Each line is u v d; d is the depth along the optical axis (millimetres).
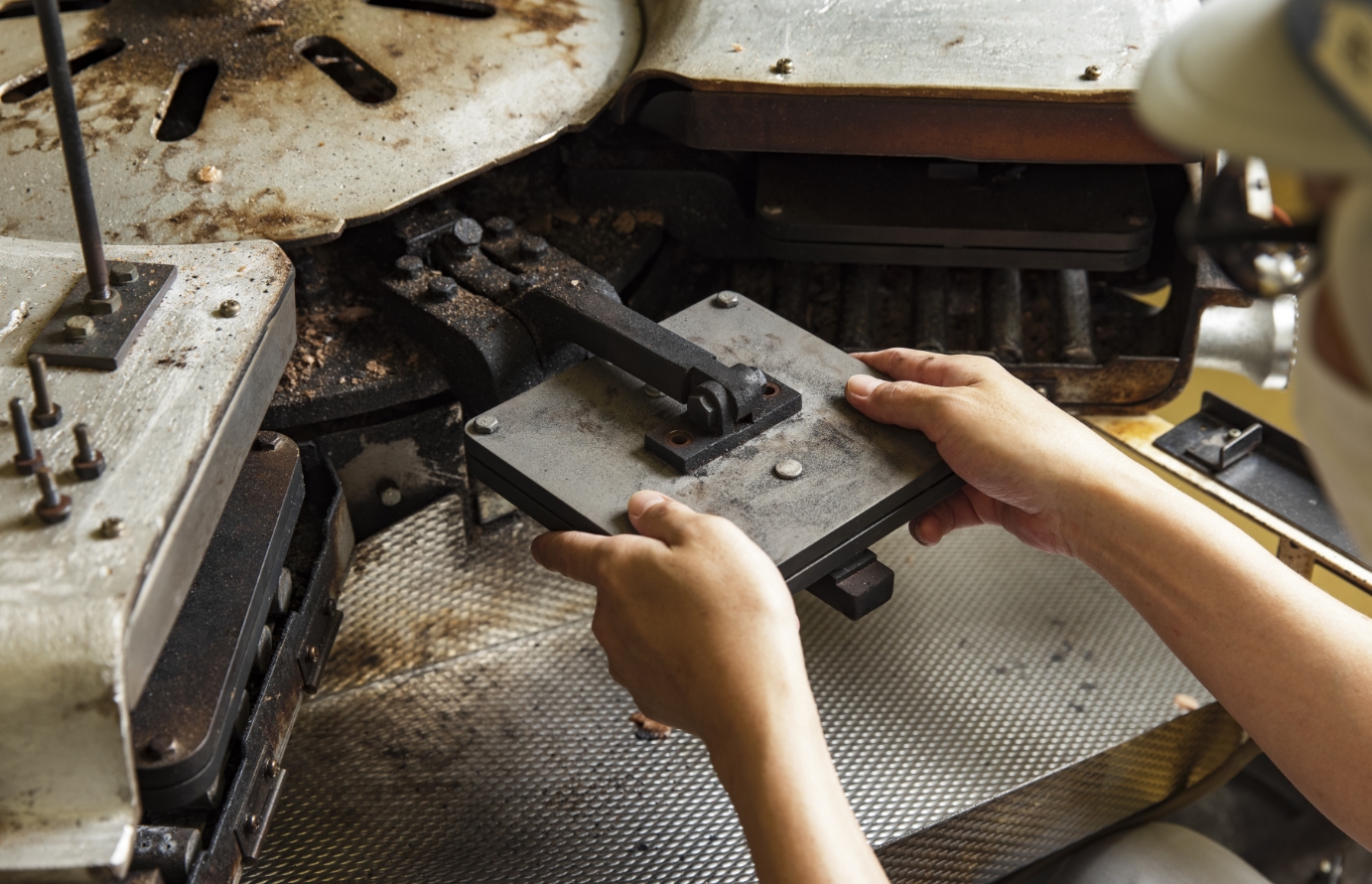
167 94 1083
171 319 745
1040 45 1076
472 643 1138
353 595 1070
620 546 734
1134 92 1015
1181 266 1184
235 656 729
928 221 1138
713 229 1236
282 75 1104
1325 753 771
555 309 958
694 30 1119
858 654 1148
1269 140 373
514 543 1131
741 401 844
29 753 597
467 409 1033
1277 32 384
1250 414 1146
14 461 636
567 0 1261
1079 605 1208
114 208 994
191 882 699
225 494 706
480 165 1060
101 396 688
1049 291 1245
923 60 1064
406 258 1034
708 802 1022
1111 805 1146
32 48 1136
